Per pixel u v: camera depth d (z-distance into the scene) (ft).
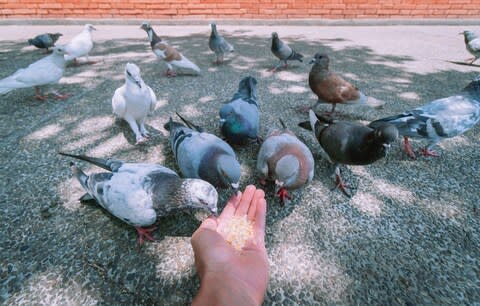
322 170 2.31
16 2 7.40
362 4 8.21
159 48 4.08
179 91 3.73
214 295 1.11
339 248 1.62
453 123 2.19
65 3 7.57
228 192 2.06
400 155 2.49
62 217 1.78
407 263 1.53
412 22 8.36
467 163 2.37
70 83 3.90
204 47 6.04
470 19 8.34
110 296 1.36
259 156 2.02
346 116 3.13
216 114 3.14
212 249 1.33
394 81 4.17
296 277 1.47
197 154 1.89
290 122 3.00
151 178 1.59
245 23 8.27
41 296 1.35
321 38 6.99
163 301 1.34
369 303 1.35
